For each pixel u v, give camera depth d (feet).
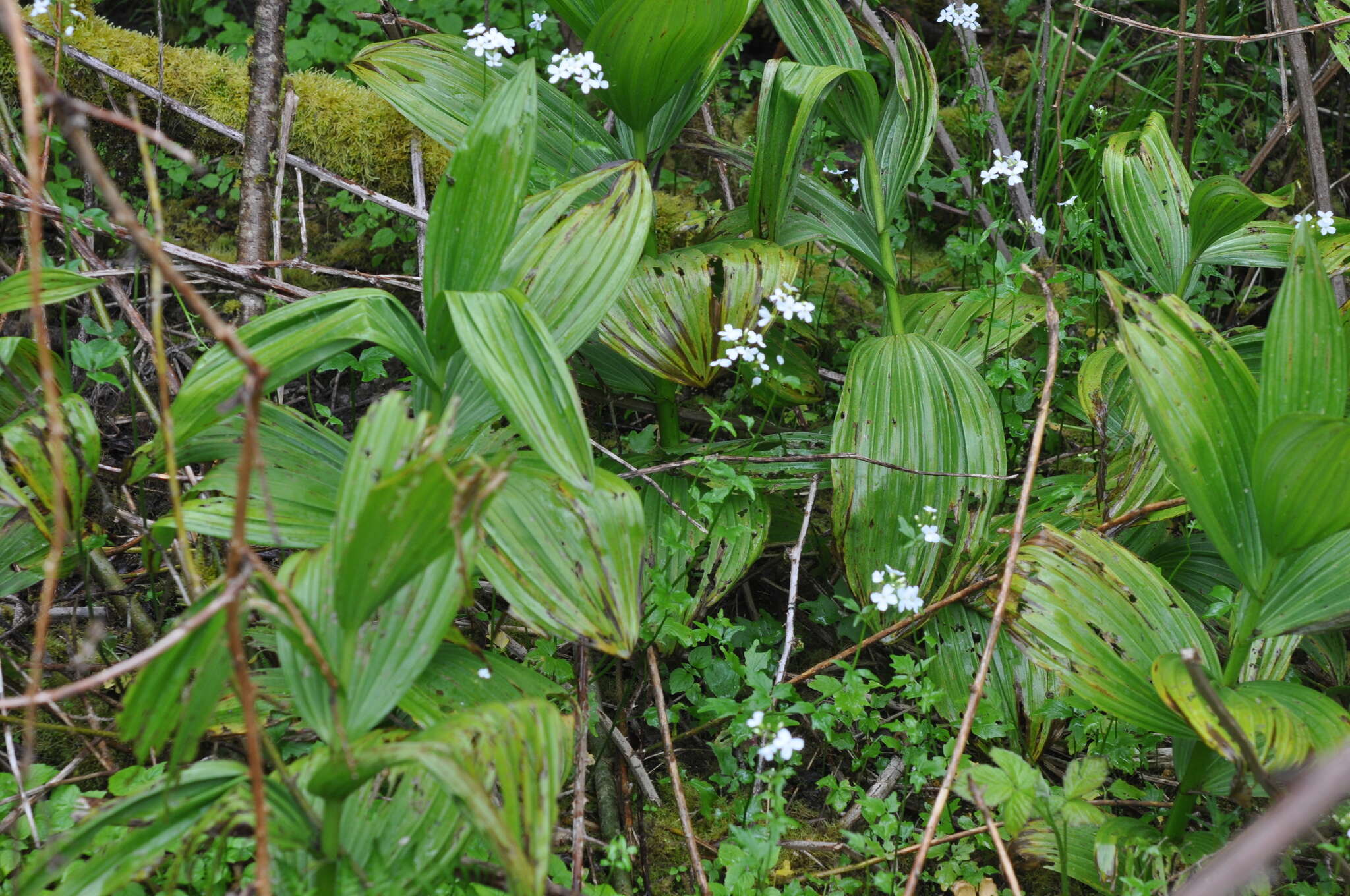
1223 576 5.06
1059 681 4.66
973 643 4.77
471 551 3.48
